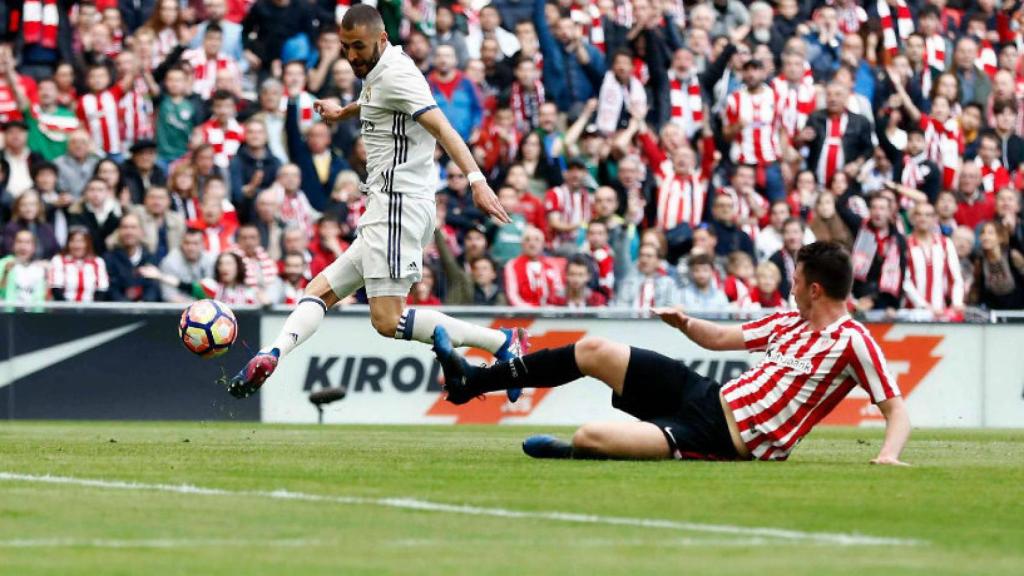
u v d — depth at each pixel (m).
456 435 28.94
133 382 35.22
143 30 41.22
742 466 18.16
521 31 43.53
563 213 41.12
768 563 10.86
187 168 38.25
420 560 10.89
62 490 15.27
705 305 39.22
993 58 51.06
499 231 39.72
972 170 44.16
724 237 41.56
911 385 38.75
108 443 23.61
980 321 39.12
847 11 49.38
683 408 18.86
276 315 35.47
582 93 44.00
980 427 39.03
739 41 46.41
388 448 22.81
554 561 10.88
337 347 36.00
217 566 10.52
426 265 37.38
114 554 11.07
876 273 41.91
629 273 39.91
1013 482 17.28
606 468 17.88
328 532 12.30
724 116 44.81
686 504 14.34
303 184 40.03
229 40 42.25
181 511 13.55
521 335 22.25
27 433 27.95
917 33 49.31
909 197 43.97
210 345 22.22
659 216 42.22
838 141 44.56
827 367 18.61
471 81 42.50
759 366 19.09
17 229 35.97
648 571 10.45
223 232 37.62
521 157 42.00
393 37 43.78
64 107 39.41
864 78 46.97
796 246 40.44
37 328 34.78
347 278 21.80
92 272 36.06
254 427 32.56
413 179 21.33
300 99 40.44
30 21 39.97
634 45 45.03
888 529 12.91
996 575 10.53
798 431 18.75
